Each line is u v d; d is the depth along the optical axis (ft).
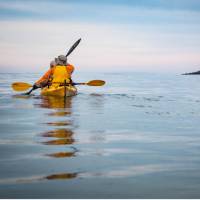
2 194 13.33
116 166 16.94
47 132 25.55
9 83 90.58
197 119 32.73
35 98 49.78
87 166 16.85
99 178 15.15
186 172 16.15
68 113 35.99
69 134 24.81
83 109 39.14
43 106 41.50
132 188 14.03
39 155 18.84
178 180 15.03
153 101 48.60
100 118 32.83
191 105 44.24
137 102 46.96
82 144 21.59
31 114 35.12
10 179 14.94
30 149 20.18
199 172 16.16
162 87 81.20
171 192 13.67
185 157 18.81
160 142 22.56
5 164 17.15
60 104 43.52
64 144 21.56
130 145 21.54
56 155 18.85
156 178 15.25
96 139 23.21
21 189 13.82
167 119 32.63
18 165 16.97
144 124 29.68
